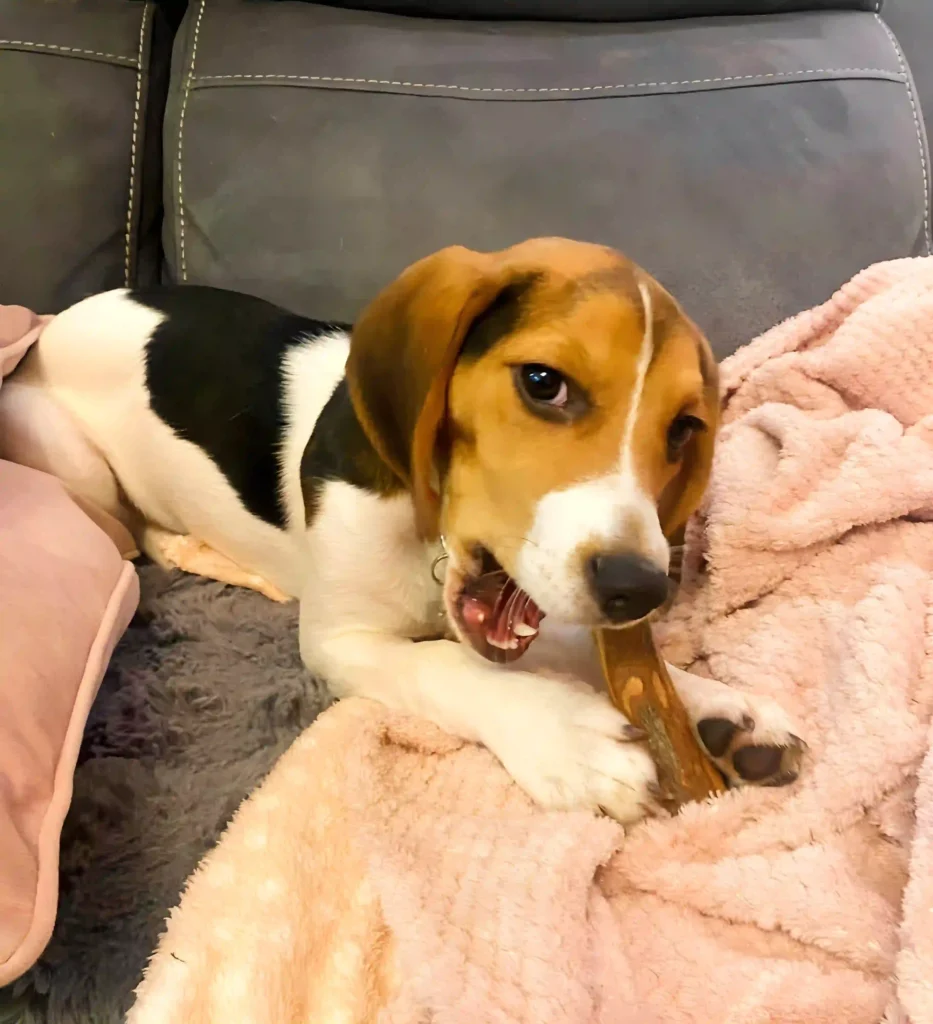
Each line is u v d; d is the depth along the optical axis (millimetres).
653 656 412
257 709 470
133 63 692
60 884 379
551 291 386
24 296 671
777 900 365
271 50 690
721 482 531
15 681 361
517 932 346
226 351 562
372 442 427
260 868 370
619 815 392
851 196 691
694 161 682
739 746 415
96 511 584
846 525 500
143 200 703
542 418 379
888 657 434
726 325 676
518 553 380
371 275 666
